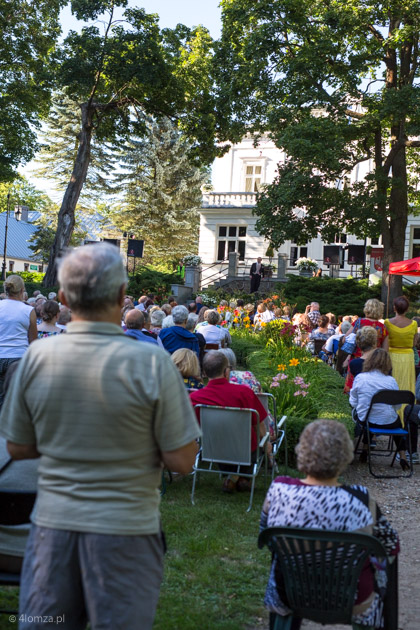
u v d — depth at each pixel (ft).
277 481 8.72
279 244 69.56
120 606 6.07
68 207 88.17
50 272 88.02
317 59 65.10
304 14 67.21
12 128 89.56
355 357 27.84
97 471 6.22
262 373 30.73
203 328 34.55
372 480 21.75
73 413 6.23
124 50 80.07
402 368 25.86
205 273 110.63
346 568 8.14
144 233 142.61
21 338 20.85
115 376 6.25
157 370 6.40
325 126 64.75
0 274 141.38
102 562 6.03
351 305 74.74
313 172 72.33
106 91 89.35
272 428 20.16
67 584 6.19
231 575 13.07
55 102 149.18
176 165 144.87
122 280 6.73
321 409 24.09
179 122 88.22
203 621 11.02
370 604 8.45
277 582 8.71
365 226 66.80
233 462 18.20
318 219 67.92
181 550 14.44
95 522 6.09
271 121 70.18
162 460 6.61
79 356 6.36
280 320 43.16
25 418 6.58
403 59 70.59
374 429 22.38
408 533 16.56
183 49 85.51
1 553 9.07
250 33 70.90
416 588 13.16
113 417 6.20
